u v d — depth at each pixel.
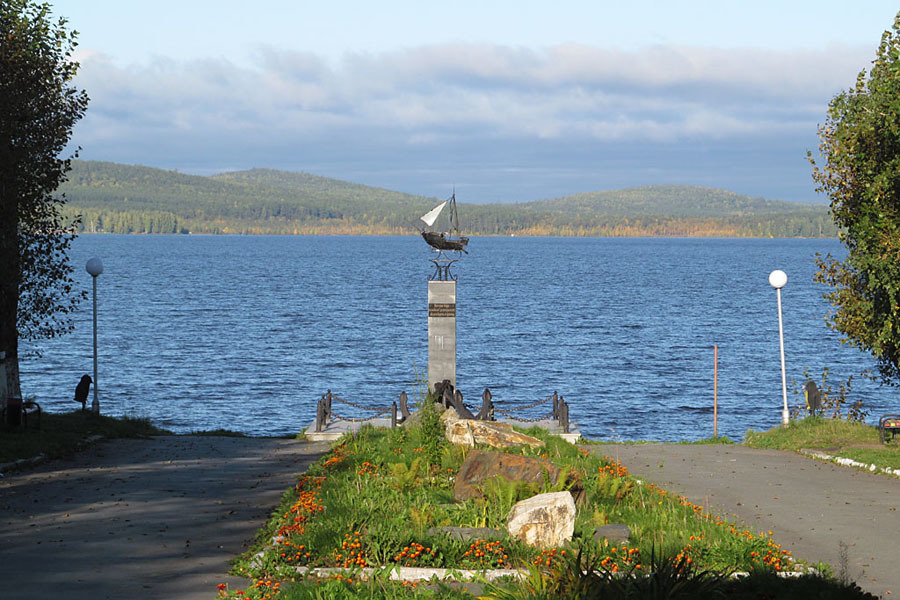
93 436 25.59
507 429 23.09
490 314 89.19
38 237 25.61
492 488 15.07
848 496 17.86
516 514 12.71
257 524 14.36
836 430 26.06
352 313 89.69
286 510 14.83
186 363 56.03
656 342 68.69
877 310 24.33
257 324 78.44
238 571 11.43
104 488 17.70
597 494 16.22
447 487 17.11
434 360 30.41
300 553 11.73
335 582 10.45
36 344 63.09
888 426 23.38
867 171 23.19
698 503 17.20
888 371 27.14
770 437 26.61
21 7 25.41
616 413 42.34
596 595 9.75
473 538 12.55
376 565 11.45
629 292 121.94
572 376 52.75
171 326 76.06
